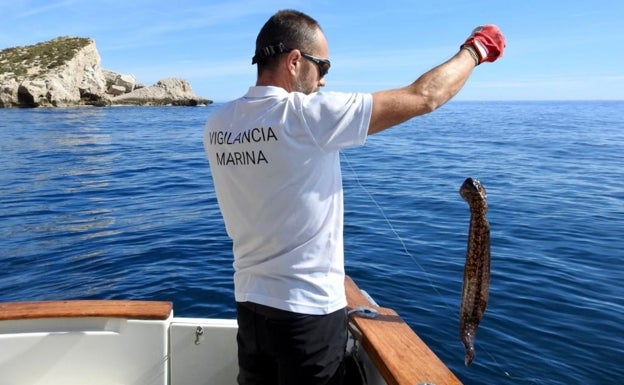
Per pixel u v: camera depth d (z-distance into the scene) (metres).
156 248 7.82
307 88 1.89
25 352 2.45
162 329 2.50
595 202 11.34
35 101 56.50
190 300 5.83
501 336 4.95
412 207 10.38
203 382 2.57
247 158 1.76
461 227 8.83
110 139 26.58
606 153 21.55
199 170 16.28
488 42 1.89
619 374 4.34
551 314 5.44
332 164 1.79
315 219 1.76
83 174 15.48
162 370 2.53
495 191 12.54
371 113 1.66
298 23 1.83
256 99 1.79
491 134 31.64
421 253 7.37
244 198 1.82
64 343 2.47
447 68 1.78
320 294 1.79
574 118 58.97
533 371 4.38
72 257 7.47
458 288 6.12
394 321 2.38
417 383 1.88
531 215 9.95
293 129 1.68
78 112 50.94
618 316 5.40
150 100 70.12
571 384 4.20
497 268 6.83
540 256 7.37
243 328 1.92
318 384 1.83
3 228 9.16
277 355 1.84
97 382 2.52
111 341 2.49
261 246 1.81
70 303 2.58
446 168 16.31
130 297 5.95
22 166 17.17
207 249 7.75
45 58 65.69
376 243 7.86
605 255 7.46
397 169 15.99
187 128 34.09
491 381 4.23
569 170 16.52
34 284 6.44
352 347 2.46
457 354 4.64
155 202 11.32
